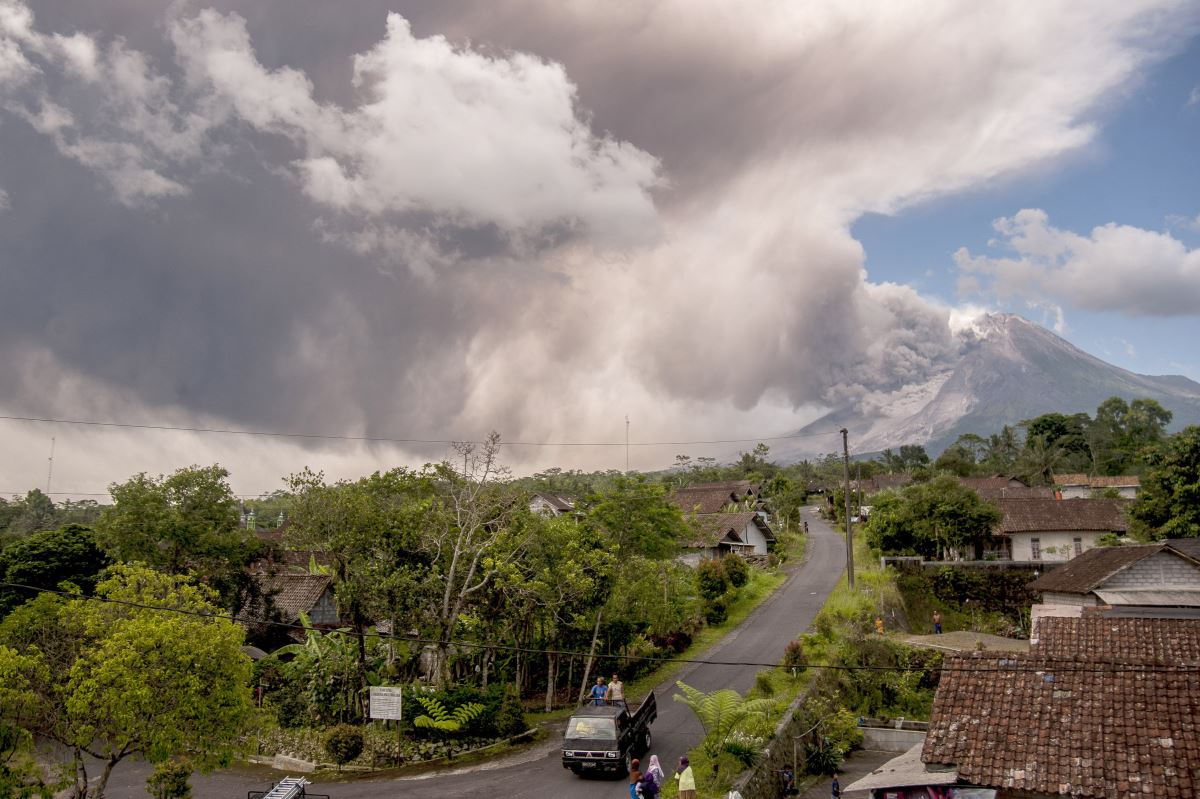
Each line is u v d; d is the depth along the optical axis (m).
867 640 39.16
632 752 27.02
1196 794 13.59
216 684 19.81
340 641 33.03
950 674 17.80
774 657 40.50
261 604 42.31
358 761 28.42
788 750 28.11
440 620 32.03
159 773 20.08
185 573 38.62
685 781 21.08
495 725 30.56
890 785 15.53
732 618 50.12
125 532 36.88
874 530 62.69
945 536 57.16
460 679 36.19
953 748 15.87
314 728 30.84
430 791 24.97
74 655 21.03
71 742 19.47
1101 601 35.78
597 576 35.50
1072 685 16.58
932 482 60.78
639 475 40.84
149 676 19.14
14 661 18.31
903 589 53.25
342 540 31.02
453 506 34.97
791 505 96.62
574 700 37.62
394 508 32.91
